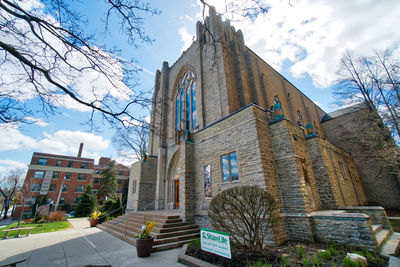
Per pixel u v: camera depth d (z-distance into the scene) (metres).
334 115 34.38
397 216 15.92
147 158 22.80
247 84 18.98
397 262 5.69
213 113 17.11
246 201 7.25
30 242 11.13
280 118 10.94
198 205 12.63
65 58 5.03
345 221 7.62
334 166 14.12
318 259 5.79
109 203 24.86
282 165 10.22
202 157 13.39
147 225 8.75
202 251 7.35
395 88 14.94
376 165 23.34
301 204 8.98
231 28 21.70
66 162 47.56
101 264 6.99
